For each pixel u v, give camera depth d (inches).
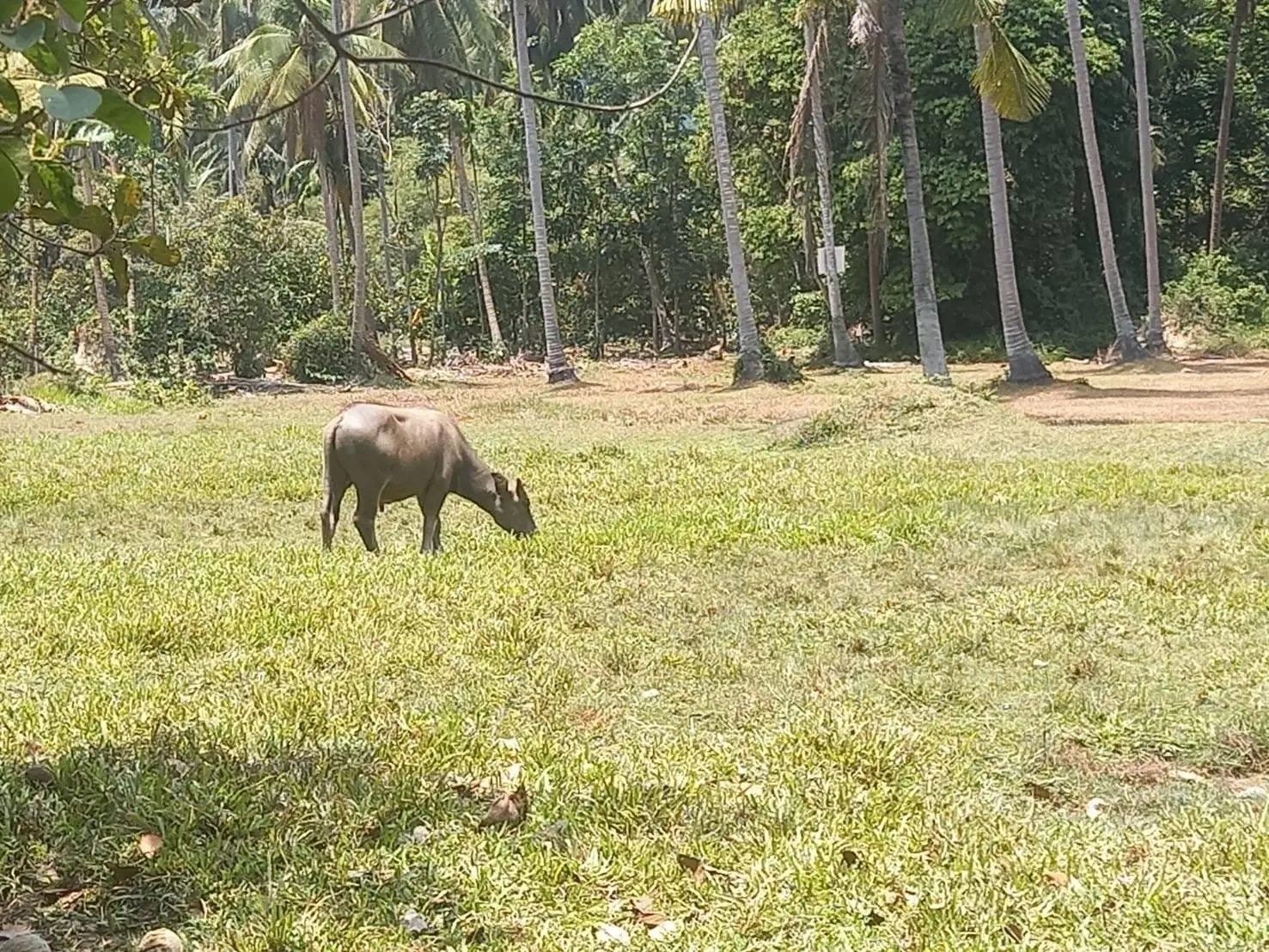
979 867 147.7
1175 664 247.4
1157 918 133.6
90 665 239.1
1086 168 1387.8
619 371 1421.0
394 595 297.9
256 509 483.5
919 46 1314.0
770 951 130.5
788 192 1320.1
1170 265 1451.8
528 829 160.7
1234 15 1425.9
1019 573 330.6
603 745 203.0
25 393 1038.4
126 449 659.4
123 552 371.6
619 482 518.0
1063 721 216.7
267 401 1080.2
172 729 194.1
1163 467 507.8
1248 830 160.4
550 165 1638.8
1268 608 282.8
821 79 1217.4
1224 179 1440.7
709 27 1096.8
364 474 373.1
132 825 157.2
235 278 1261.1
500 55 1579.7
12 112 95.6
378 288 1567.4
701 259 1675.7
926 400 720.3
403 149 1921.8
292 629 267.6
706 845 156.4
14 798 163.6
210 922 134.2
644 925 137.2
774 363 1112.2
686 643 268.5
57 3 93.9
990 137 901.8
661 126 1633.9
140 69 123.6
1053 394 838.5
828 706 220.4
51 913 138.3
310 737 194.1
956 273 1398.9
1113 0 1387.8
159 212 1360.7
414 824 161.0
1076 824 168.6
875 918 135.9
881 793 175.3
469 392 1184.2
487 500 395.5
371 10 1221.7
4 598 296.8
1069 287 1396.4
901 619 287.1
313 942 129.6
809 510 428.8
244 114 1336.1
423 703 220.8
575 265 1694.1
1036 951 127.5
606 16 1872.5
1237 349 1234.6
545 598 301.9
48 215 111.5
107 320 1252.5
